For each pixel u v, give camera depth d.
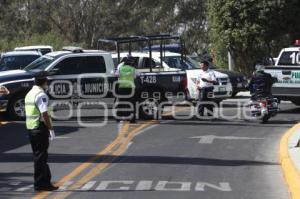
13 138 25.41
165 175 17.83
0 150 22.53
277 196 15.24
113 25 86.62
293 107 38.38
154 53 38.81
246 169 18.75
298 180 15.99
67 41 78.94
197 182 16.88
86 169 18.77
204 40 106.19
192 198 14.99
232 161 20.08
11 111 30.95
